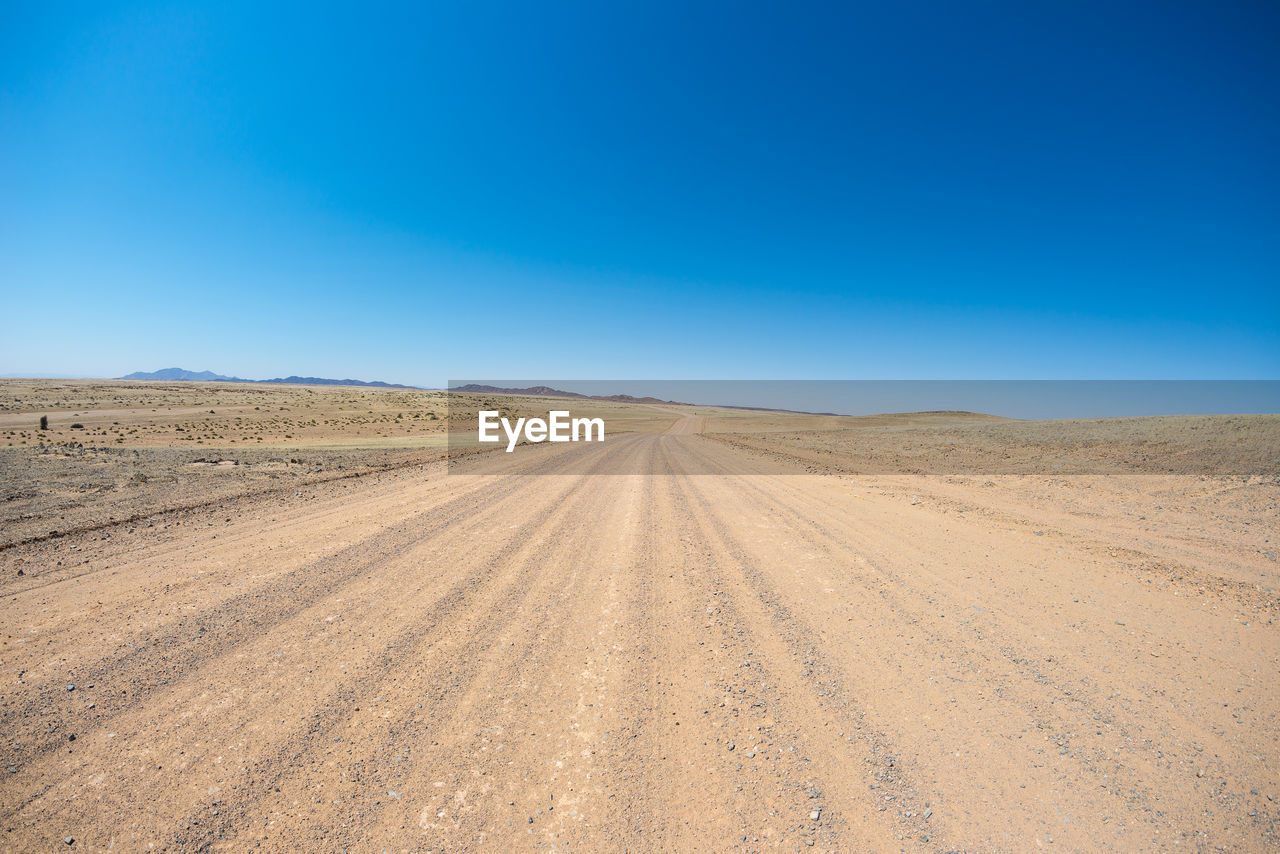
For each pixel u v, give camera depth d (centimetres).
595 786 297
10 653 428
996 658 426
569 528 853
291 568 638
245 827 267
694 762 315
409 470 1515
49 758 311
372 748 324
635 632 482
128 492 1073
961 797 285
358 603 539
